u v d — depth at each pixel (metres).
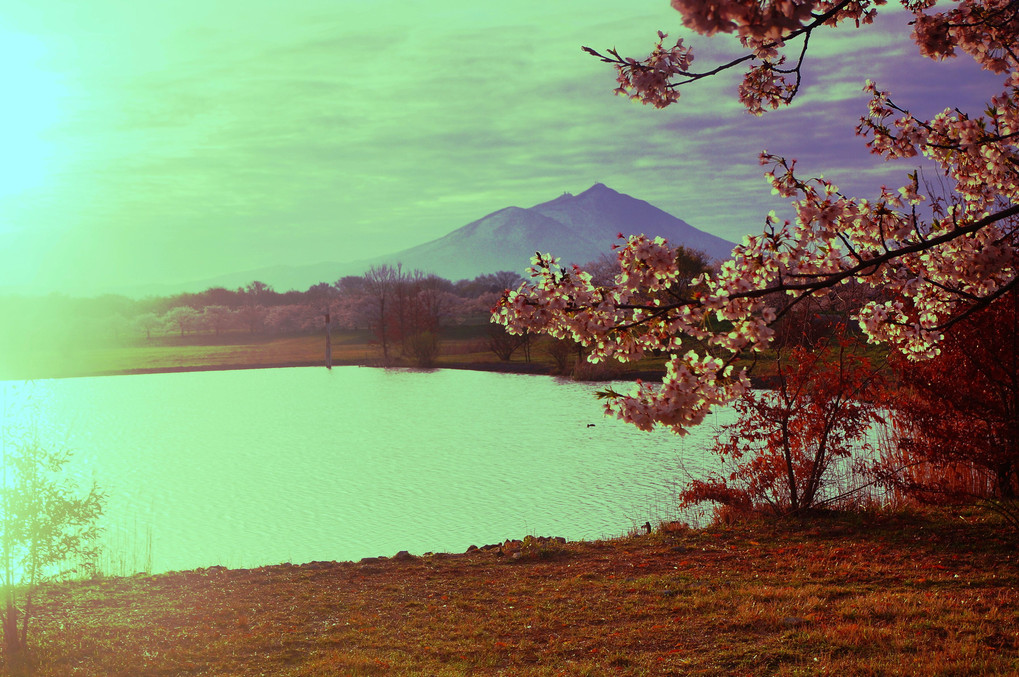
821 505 15.94
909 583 10.78
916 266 7.53
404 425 52.34
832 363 15.90
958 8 7.26
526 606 11.57
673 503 25.14
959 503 14.72
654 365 71.12
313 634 10.81
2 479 11.12
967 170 8.39
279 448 45.44
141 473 38.56
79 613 12.18
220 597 13.02
